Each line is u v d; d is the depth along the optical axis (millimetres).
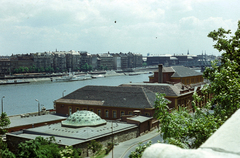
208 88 32156
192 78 157125
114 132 74938
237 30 34125
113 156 65188
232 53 33438
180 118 29000
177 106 110500
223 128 4422
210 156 3699
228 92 25609
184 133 27203
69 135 70438
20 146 45750
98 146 66375
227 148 3863
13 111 167875
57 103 112812
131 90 105688
